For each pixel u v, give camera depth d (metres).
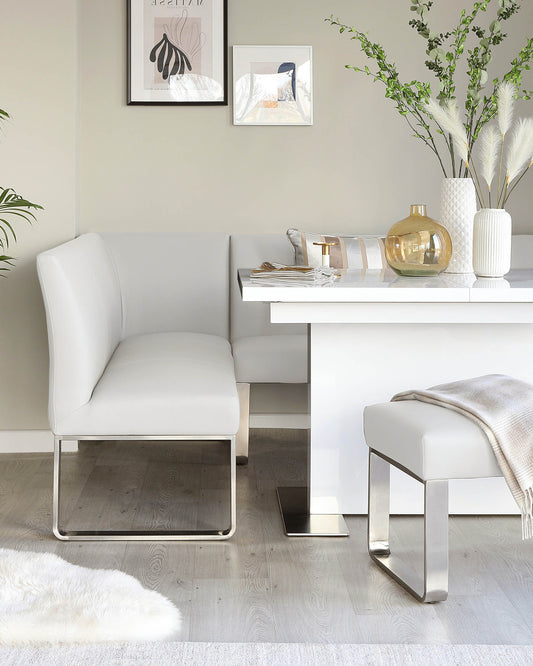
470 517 2.95
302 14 4.14
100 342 3.05
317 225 4.25
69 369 2.75
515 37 4.18
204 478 3.49
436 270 3.02
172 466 3.66
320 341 2.87
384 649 2.04
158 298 4.05
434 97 4.19
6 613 2.17
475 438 2.24
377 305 2.69
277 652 2.03
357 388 2.89
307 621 2.20
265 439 4.12
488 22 4.17
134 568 2.55
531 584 2.43
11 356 3.89
